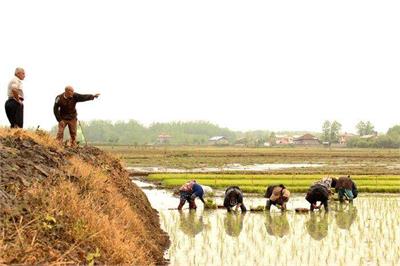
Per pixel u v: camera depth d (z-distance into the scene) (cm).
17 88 1570
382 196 3128
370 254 1468
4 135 1316
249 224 2047
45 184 1045
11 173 1012
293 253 1487
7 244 745
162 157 8500
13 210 859
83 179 1280
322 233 1844
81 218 930
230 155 9781
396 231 1880
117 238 975
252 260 1394
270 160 7950
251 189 3244
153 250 1382
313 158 8825
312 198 2409
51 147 1429
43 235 827
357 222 2103
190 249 1548
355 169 5519
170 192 3291
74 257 808
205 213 2361
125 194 1731
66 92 1778
